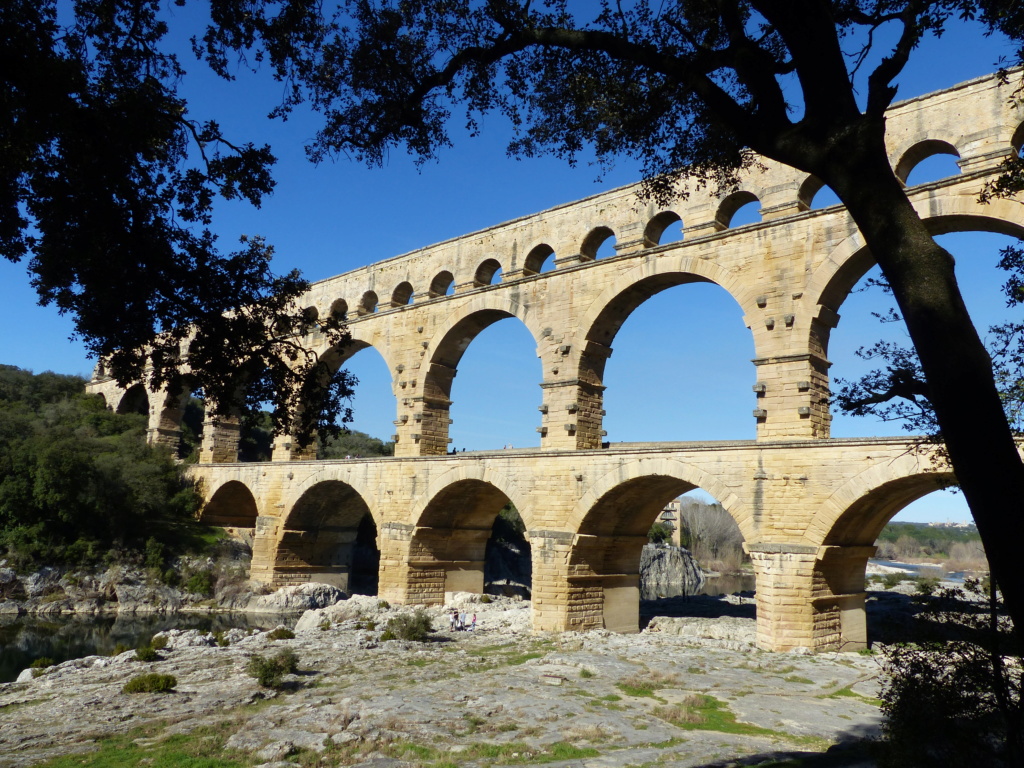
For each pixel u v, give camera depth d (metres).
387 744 19.31
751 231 37.31
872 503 32.41
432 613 48.84
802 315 35.06
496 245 49.47
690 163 18.66
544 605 41.16
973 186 30.64
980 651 12.21
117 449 70.50
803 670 29.16
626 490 39.91
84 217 15.09
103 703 25.47
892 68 10.21
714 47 16.12
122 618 57.28
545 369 44.25
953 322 8.59
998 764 12.13
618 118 17.61
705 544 146.38
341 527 66.00
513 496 43.56
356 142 18.20
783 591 33.06
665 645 35.94
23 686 30.23
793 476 33.38
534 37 14.25
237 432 75.12
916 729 12.45
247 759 18.31
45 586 59.28
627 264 41.72
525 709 22.81
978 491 8.16
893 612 44.06
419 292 54.12
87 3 15.05
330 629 44.84
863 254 33.78
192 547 67.38
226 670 31.83
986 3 11.93
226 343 17.52
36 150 14.38
